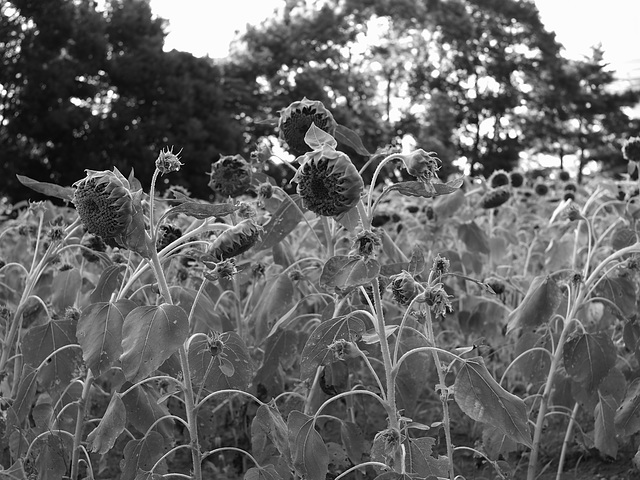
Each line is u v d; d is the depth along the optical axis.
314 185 2.36
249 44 38.09
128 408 3.19
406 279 2.63
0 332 4.19
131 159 27.30
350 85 39.31
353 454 3.32
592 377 3.57
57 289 4.14
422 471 2.67
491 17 41.59
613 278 3.80
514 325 3.67
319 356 2.79
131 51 30.31
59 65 27.70
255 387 4.04
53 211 5.88
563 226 4.95
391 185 2.57
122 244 2.64
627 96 41.22
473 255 5.51
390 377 2.58
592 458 4.36
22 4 27.58
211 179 3.81
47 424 3.36
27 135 27.16
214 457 4.45
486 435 3.64
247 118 35.88
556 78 40.75
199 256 2.85
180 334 2.51
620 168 40.25
